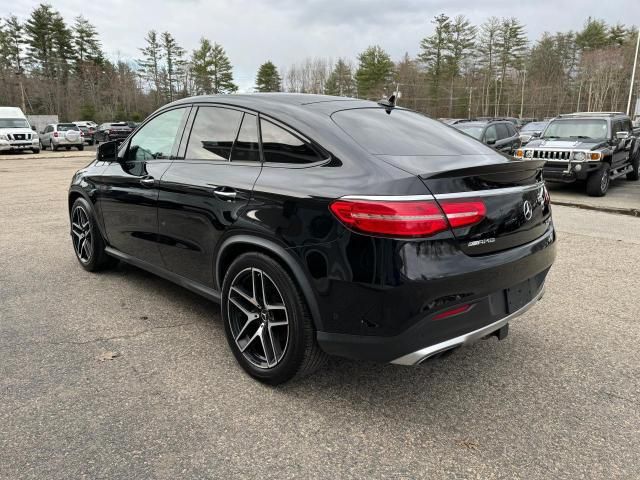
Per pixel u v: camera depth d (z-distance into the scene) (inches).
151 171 143.6
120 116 2650.1
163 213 137.6
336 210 92.2
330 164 100.5
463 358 127.2
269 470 85.4
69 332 138.9
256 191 107.7
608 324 147.9
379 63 2974.9
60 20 2787.9
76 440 92.3
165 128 147.5
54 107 2637.8
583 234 269.0
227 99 130.1
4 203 358.9
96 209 174.7
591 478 84.2
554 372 120.0
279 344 108.9
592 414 102.7
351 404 105.7
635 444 93.0
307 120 110.2
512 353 129.8
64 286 177.0
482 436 95.4
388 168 94.4
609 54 2800.2
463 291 91.0
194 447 91.0
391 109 133.8
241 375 116.9
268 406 104.5
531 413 103.0
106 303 161.2
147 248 150.4
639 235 266.7
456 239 90.5
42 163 772.0
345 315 93.1
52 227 275.4
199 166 128.6
